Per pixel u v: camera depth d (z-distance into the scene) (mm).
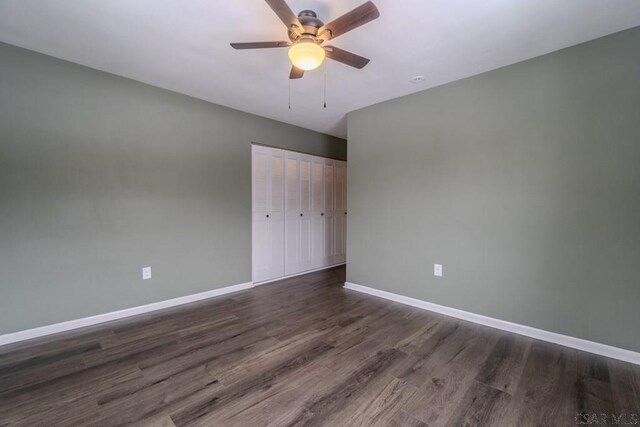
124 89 2734
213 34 2041
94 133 2576
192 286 3236
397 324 2621
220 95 3156
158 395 1649
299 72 2098
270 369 1910
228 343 2266
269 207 4035
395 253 3240
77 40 2127
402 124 3154
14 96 2217
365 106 3475
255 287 3797
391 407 1559
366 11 1470
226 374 1853
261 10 1783
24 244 2271
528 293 2371
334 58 1896
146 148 2879
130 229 2791
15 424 1433
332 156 4934
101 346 2207
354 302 3211
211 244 3389
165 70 2594
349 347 2201
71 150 2461
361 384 1754
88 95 2539
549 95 2254
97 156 2594
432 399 1621
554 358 2035
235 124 3590
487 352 2121
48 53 2314
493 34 2008
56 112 2391
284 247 4250
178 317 2777
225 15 1831
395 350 2156
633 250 1957
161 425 1429
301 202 4477
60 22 1908
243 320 2713
